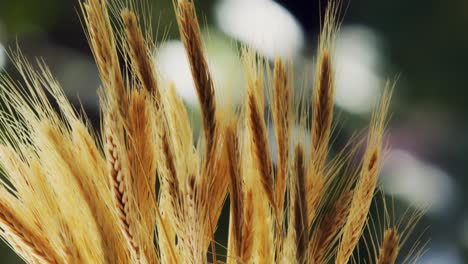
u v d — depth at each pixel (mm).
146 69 658
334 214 677
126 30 658
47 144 673
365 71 1633
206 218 667
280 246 674
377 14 1938
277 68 666
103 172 684
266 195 673
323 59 669
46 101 692
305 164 647
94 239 676
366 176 679
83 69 1443
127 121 652
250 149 682
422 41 1977
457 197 1795
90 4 649
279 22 1324
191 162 656
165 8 1328
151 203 669
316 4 1468
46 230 669
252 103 668
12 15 1480
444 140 1893
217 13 1346
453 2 1977
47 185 673
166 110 666
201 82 656
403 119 1884
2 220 664
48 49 1459
